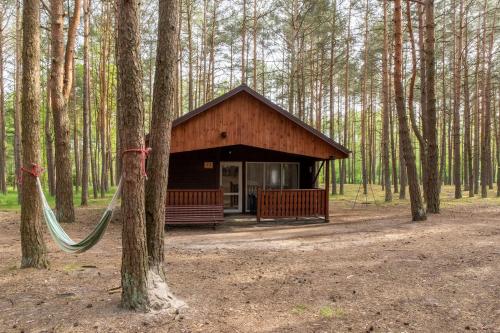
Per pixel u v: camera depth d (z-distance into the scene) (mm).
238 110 13477
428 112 14547
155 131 5215
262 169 17094
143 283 4750
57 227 6395
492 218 13445
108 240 10375
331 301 5359
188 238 11086
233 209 16875
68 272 6543
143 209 4770
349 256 8234
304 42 29156
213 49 30250
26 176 6652
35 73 6578
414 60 16844
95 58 30156
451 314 4848
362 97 31016
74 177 38406
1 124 27672
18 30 24000
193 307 4992
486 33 24141
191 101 27141
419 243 9352
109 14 23984
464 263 7234
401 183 24234
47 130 23016
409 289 5848
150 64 31031
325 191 14508
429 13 13828
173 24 5340
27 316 4590
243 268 7258
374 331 4359
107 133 30766
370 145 35781
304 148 13938
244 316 4766
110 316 4551
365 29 26203
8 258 7566
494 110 29562
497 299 5316
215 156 16578
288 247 9484
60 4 12695
